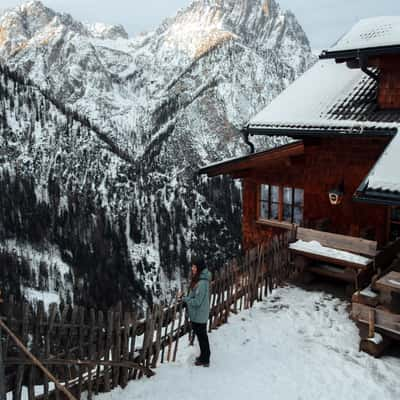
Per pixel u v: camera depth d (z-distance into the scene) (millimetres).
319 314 8789
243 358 7227
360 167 11141
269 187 13359
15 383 5090
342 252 9594
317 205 12141
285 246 10305
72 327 5570
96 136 143250
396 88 10227
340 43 10828
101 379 6152
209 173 13930
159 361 7254
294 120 11188
